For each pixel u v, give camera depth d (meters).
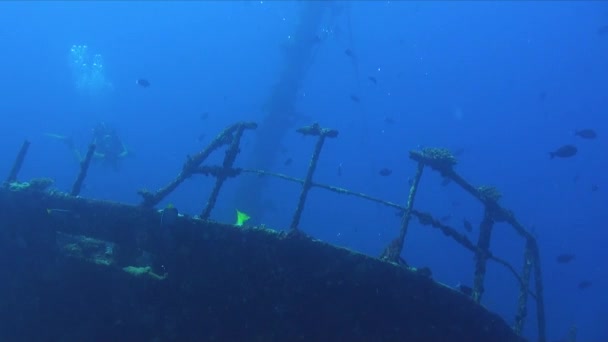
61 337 6.09
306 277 5.05
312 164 5.76
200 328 5.43
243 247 5.25
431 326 5.13
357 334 5.05
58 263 6.20
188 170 6.44
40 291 6.29
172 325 5.52
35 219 6.34
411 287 5.02
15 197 6.47
